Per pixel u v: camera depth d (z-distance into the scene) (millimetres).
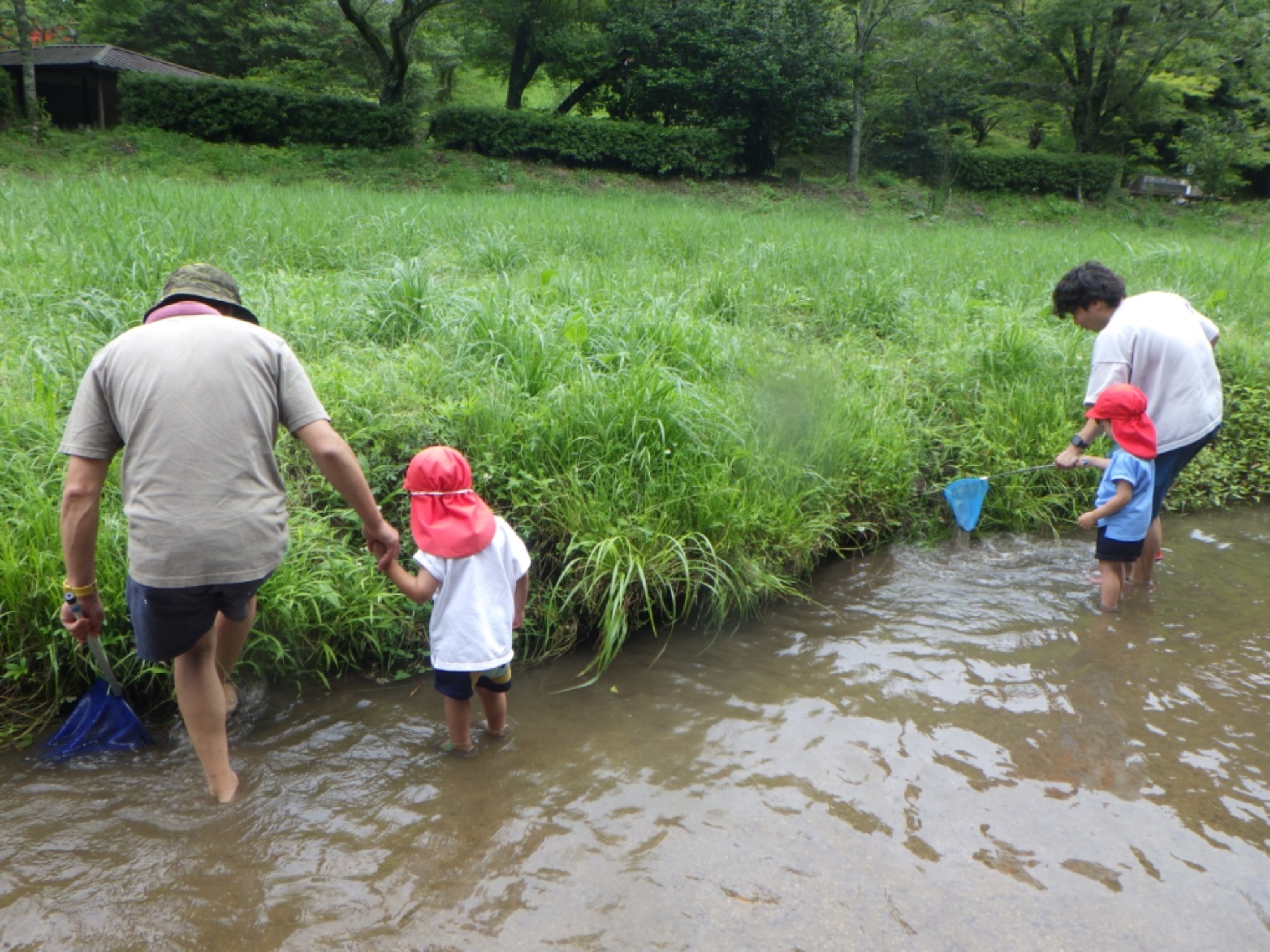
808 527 4777
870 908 2547
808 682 3779
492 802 2992
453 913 2518
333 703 3590
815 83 26047
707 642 4148
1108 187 28562
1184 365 4332
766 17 26266
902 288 8195
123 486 2604
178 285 2771
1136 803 2998
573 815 2939
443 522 2994
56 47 27969
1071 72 28562
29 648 3400
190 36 33094
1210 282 9359
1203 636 4180
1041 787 3086
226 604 2719
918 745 3332
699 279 7957
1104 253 11695
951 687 3730
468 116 24703
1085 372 6461
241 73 34219
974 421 5980
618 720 3512
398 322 5887
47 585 3391
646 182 25297
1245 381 6961
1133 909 2541
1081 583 4781
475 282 7434
